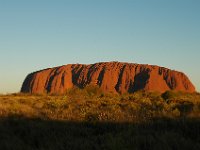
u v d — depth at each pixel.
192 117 15.93
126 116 16.92
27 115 18.39
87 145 12.03
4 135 13.32
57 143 12.22
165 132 12.78
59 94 59.41
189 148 11.59
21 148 11.88
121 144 11.62
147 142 11.99
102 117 16.67
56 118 17.56
